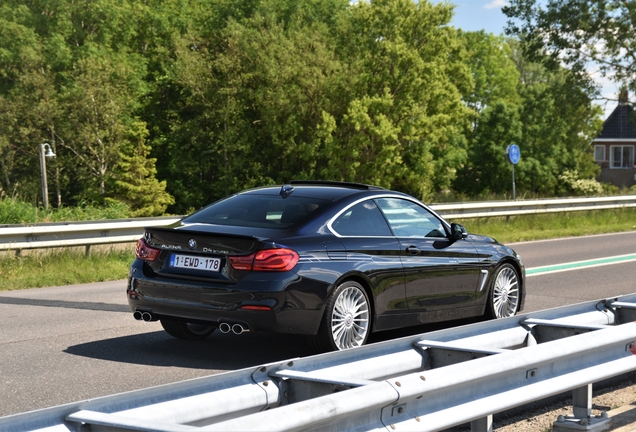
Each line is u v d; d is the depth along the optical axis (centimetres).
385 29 5181
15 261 1327
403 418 357
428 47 5234
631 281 1267
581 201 2708
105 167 5088
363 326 682
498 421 508
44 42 5444
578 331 511
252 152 5500
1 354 705
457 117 5306
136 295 679
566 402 558
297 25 5719
